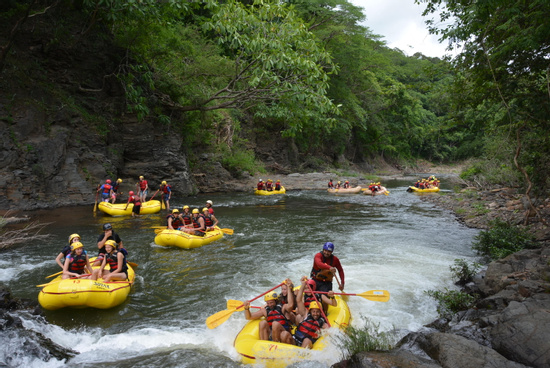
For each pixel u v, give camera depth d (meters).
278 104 18.36
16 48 15.38
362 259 8.95
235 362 4.48
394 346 4.57
